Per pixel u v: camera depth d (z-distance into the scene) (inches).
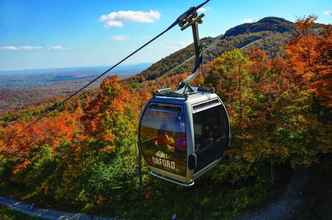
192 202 1014.4
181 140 307.3
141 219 1048.8
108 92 1456.7
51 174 1461.6
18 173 1649.9
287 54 809.5
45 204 1457.9
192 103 311.0
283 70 858.8
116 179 1197.7
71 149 1315.2
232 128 813.2
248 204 893.2
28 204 1520.7
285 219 781.9
